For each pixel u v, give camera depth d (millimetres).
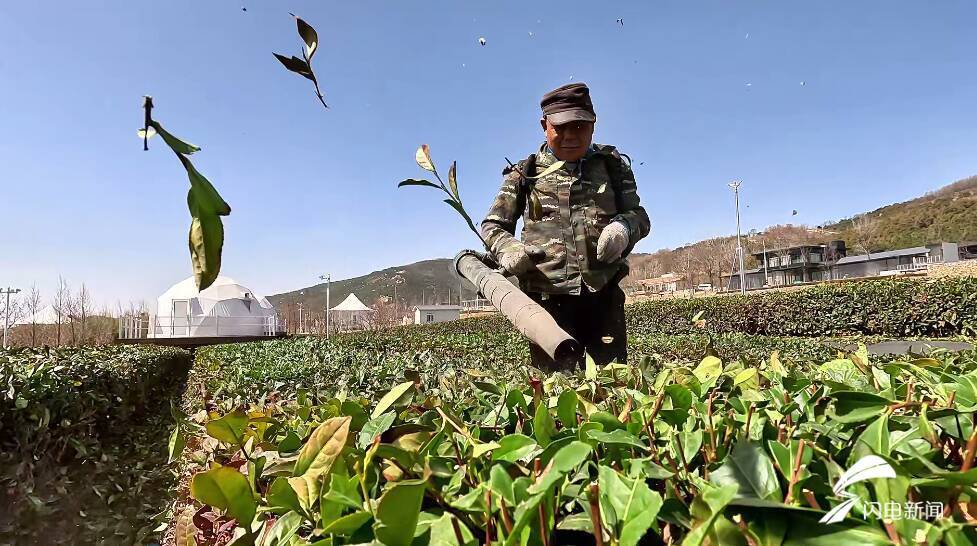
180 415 1305
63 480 4676
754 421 935
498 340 7383
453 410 1283
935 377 1287
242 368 4207
